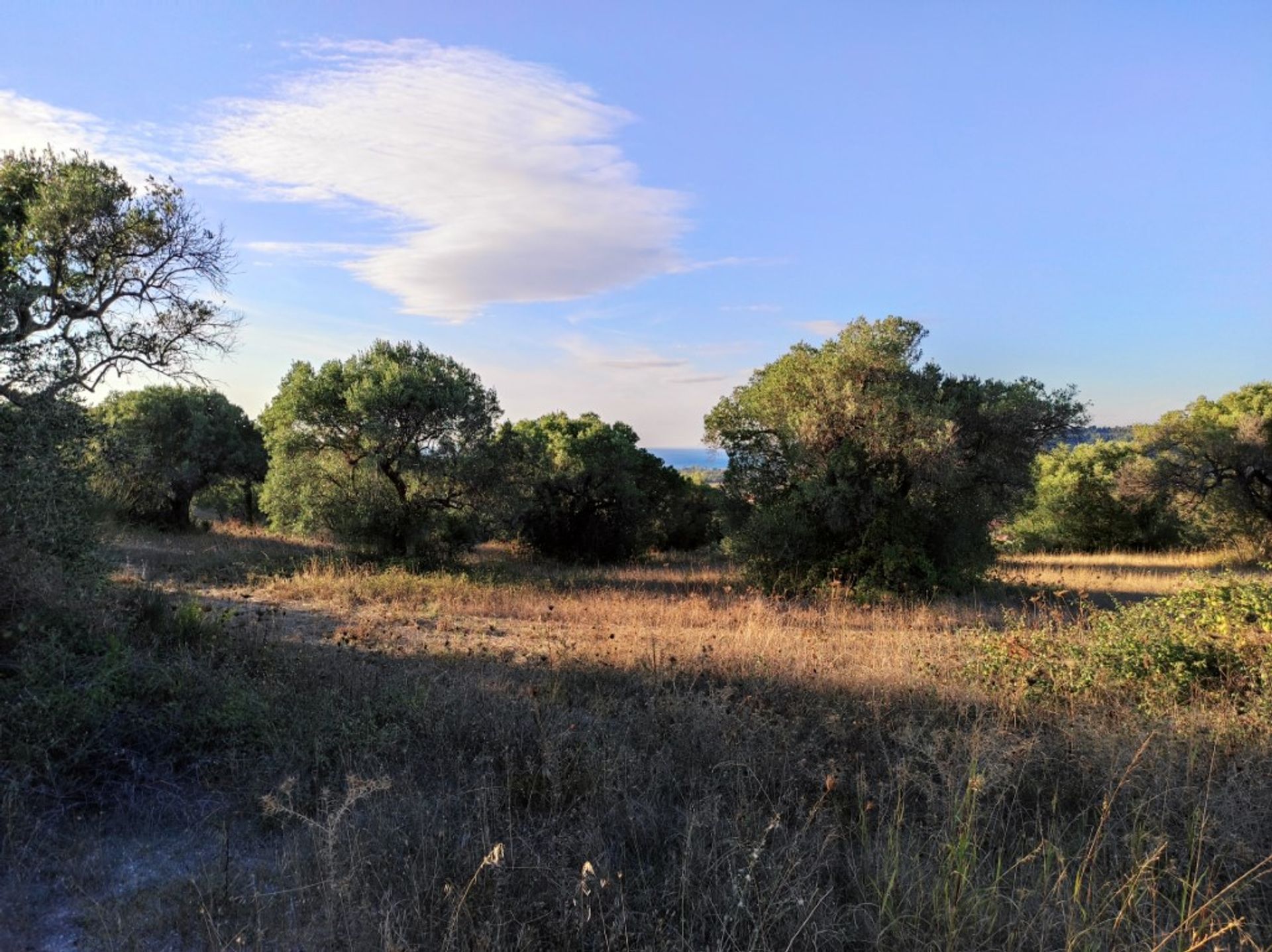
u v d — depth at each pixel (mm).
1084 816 4262
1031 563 27016
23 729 4648
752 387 19719
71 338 10227
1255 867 3465
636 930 3342
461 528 21797
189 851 4047
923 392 17391
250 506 37812
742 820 4141
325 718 5410
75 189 10430
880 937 3195
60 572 7016
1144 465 32875
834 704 6312
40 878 3693
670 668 7492
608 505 29812
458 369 21484
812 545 17531
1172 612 7758
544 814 4469
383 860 3719
